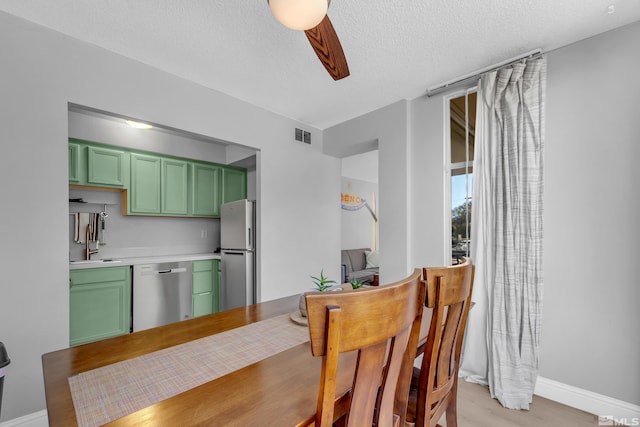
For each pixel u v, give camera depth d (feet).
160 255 11.90
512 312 6.47
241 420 2.12
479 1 5.21
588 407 5.92
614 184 5.78
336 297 1.98
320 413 1.97
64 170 5.96
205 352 3.38
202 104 8.27
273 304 5.65
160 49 6.63
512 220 6.64
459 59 7.06
